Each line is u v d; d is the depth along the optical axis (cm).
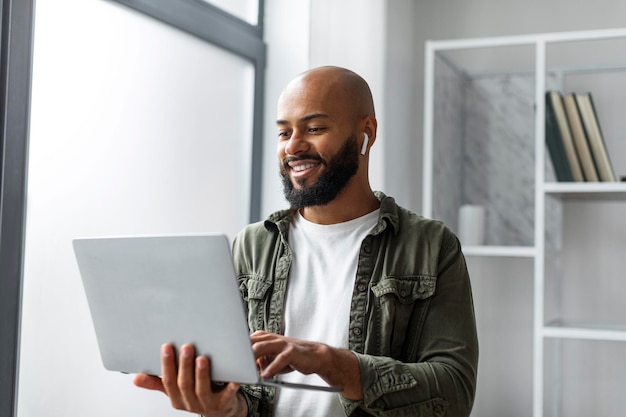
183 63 228
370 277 139
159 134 219
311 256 144
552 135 262
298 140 136
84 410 190
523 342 302
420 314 137
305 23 264
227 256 104
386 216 142
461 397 130
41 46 177
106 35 197
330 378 120
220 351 109
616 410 288
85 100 191
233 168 254
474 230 284
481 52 314
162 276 111
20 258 163
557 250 295
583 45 300
